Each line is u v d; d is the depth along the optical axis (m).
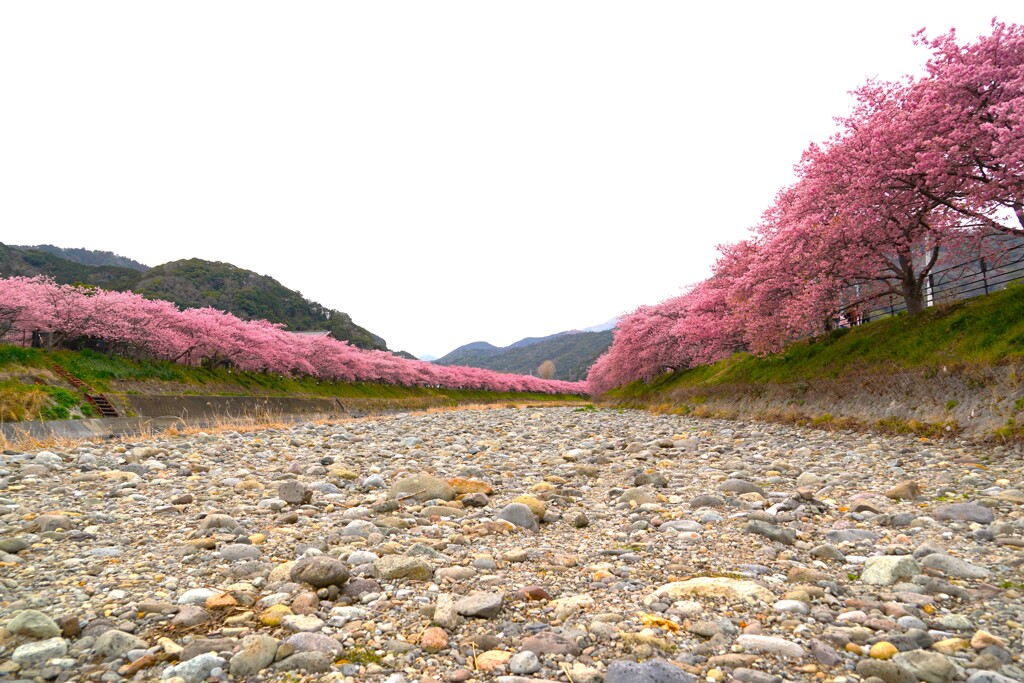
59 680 3.08
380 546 5.64
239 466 10.56
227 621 3.88
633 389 54.59
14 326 35.38
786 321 20.69
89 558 5.03
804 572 4.70
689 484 9.10
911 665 3.13
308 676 3.23
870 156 15.99
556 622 4.02
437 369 105.88
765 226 24.41
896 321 20.69
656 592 4.44
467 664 3.43
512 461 11.88
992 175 14.74
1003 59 14.88
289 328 137.75
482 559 5.30
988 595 4.19
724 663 3.27
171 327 47.16
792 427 17.84
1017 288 16.00
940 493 7.61
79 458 9.91
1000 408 11.88
